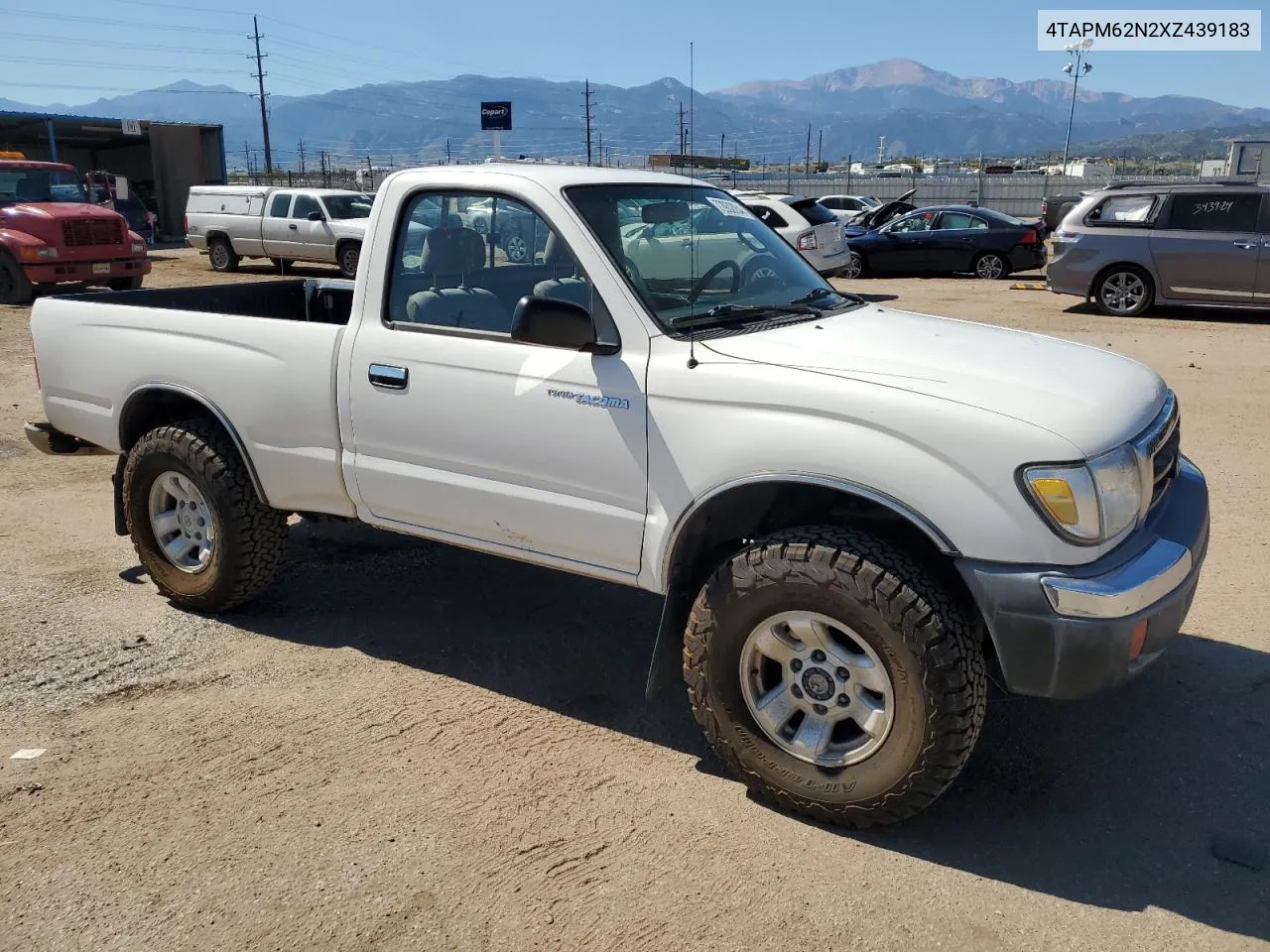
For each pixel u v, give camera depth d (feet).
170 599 15.74
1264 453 23.67
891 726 9.64
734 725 10.50
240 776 11.21
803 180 157.79
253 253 72.64
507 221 12.09
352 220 67.97
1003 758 11.48
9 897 9.30
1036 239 65.62
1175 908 9.04
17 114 111.55
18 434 27.43
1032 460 9.05
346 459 13.29
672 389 10.59
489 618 15.46
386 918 9.00
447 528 12.79
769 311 12.11
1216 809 10.48
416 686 13.32
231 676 13.57
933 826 10.29
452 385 12.09
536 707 12.82
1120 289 46.37
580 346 10.97
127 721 12.42
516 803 10.72
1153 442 10.07
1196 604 15.47
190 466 14.51
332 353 13.12
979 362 10.64
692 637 10.62
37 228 52.70
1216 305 44.65
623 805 10.68
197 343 14.40
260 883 9.48
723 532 11.28
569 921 8.94
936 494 9.30
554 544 11.85
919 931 8.78
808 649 10.12
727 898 9.21
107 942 8.75
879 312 13.17
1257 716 12.27
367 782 11.09
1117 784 10.94
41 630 15.01
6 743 11.94
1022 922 8.88
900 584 9.34
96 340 15.61
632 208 12.41
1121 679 9.29
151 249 101.50
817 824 10.35
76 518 20.47
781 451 9.91
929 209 68.90
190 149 126.00
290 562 17.66
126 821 10.43
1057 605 9.02
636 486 10.95
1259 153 125.49
